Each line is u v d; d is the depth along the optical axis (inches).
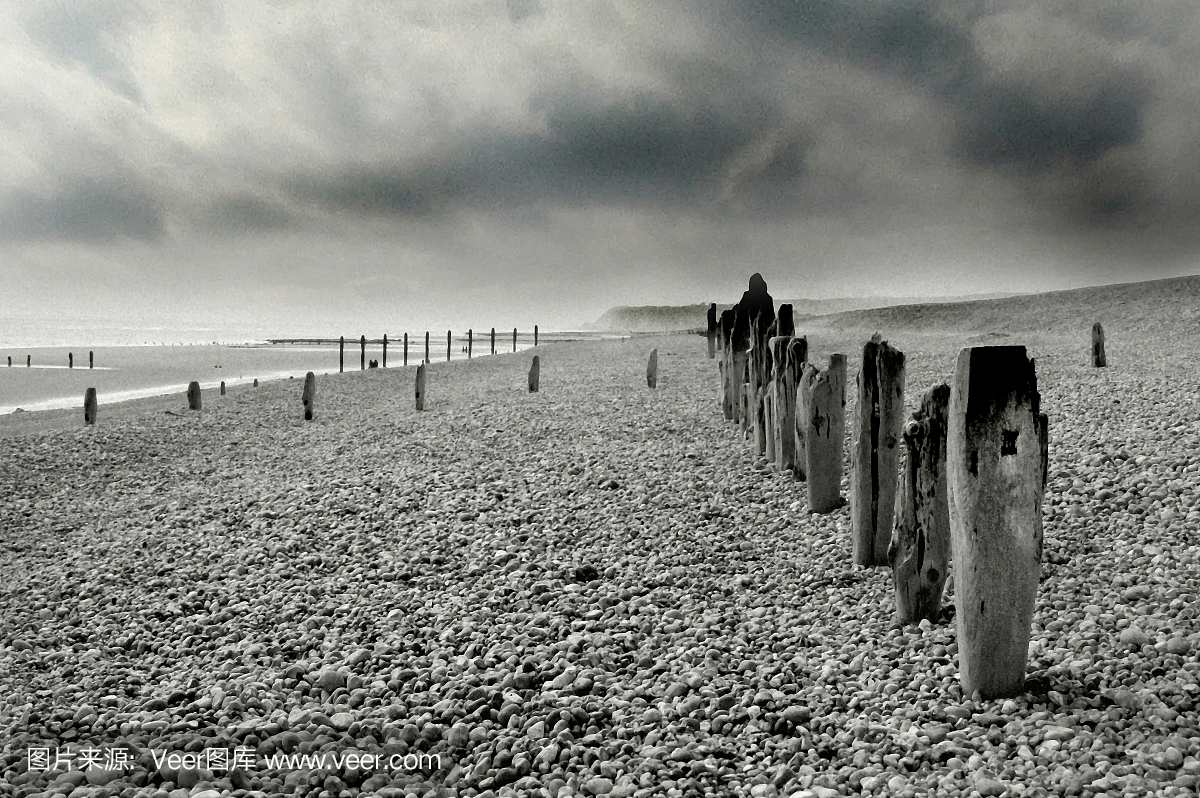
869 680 189.5
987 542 168.2
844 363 320.2
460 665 211.6
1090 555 248.5
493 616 246.8
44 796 148.9
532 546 310.0
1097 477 317.1
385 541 328.8
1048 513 286.7
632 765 159.6
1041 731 154.3
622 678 203.5
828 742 163.2
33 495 523.5
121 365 2214.6
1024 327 1710.1
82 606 283.7
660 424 556.7
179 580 301.7
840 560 277.1
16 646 247.1
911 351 1144.8
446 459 490.6
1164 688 164.1
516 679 200.2
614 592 263.7
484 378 1166.3
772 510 336.8
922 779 145.2
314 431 722.2
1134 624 197.8
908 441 217.6
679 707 182.7
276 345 4030.5
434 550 313.3
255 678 210.2
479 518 349.4
